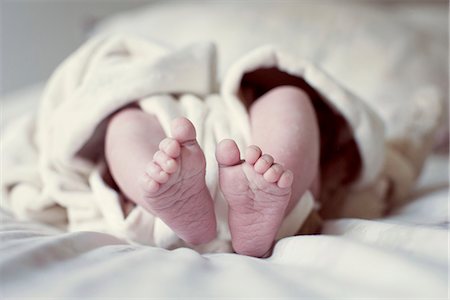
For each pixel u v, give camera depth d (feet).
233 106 1.48
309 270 1.02
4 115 2.66
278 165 1.10
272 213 1.17
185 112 1.48
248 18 2.78
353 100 1.59
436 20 3.55
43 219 1.60
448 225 1.25
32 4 3.64
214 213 1.25
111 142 1.40
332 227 1.34
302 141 1.34
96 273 0.96
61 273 0.95
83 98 1.57
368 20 2.98
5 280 0.90
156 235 1.31
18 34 3.63
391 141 2.07
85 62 1.76
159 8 3.12
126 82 1.50
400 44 2.86
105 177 1.53
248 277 0.96
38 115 1.90
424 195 1.86
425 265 0.94
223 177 1.14
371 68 2.69
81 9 3.78
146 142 1.34
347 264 1.00
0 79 3.62
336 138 1.70
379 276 0.94
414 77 2.71
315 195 1.52
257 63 1.54
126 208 1.40
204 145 1.36
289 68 1.54
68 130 1.54
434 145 2.39
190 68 1.57
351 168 1.73
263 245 1.23
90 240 1.16
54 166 1.63
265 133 1.36
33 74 3.71
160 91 1.52
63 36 3.75
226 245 1.30
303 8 2.96
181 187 1.13
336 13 2.97
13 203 1.64
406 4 4.24
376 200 1.76
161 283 0.93
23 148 1.76
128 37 1.76
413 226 1.14
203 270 1.02
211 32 2.69
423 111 2.11
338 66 2.68
